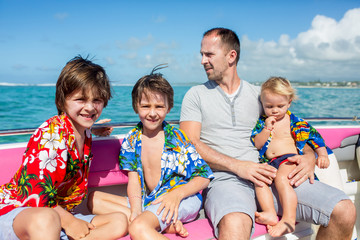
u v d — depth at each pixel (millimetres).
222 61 2463
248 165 2254
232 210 1911
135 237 1736
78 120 1854
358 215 3074
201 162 2162
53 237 1415
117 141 2371
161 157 2156
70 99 1815
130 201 2102
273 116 2484
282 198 2176
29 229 1402
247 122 2510
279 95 2406
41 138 1684
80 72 1803
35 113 14227
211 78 2521
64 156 1747
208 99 2486
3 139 6914
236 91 2547
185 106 2547
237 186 2221
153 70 2268
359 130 3061
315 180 2275
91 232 1753
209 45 2473
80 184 1958
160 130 2238
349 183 3033
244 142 2486
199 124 2490
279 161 2379
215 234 1938
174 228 1905
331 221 2029
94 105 1870
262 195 2205
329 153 2762
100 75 1902
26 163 1636
